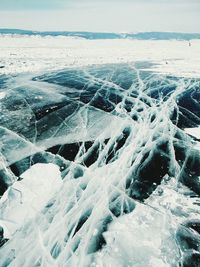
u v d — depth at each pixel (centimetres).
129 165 440
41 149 488
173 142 516
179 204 356
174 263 268
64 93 833
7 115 642
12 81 1012
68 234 303
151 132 557
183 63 1619
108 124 595
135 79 1070
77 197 363
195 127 593
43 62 1591
